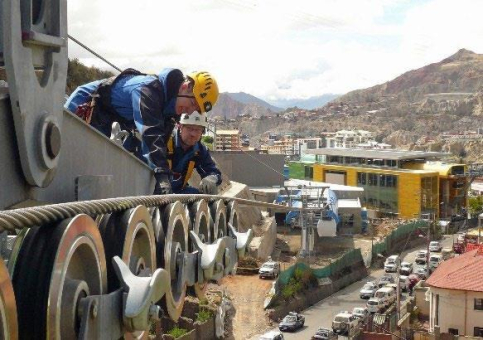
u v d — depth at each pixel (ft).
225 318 182.29
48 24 24.54
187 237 33.35
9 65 21.84
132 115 44.73
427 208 401.29
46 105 24.49
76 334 20.59
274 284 205.77
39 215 19.01
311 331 191.01
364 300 233.35
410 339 182.50
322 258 271.28
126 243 24.40
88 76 241.55
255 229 261.24
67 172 28.30
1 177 22.31
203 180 48.65
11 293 17.57
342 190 345.92
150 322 23.15
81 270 22.25
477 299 185.37
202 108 45.50
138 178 38.55
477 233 344.28
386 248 314.35
